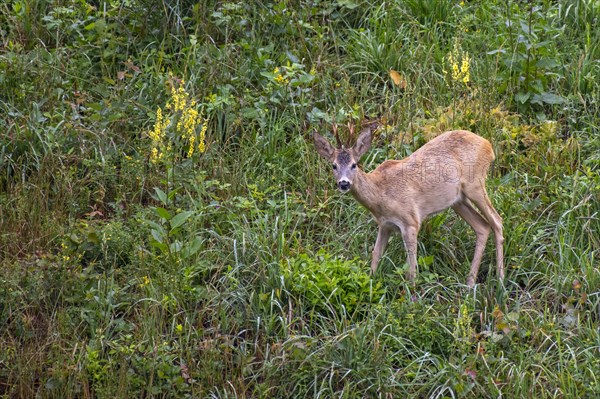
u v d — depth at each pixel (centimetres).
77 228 1275
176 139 1291
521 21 1516
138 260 1233
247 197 1358
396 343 1134
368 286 1200
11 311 1177
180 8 1616
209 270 1242
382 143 1431
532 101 1474
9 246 1273
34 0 1603
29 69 1477
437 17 1639
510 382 1077
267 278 1200
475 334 1127
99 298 1177
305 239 1307
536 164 1383
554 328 1144
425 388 1091
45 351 1147
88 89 1501
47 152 1360
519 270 1241
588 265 1209
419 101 1484
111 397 1077
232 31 1587
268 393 1101
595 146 1412
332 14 1659
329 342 1122
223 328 1170
